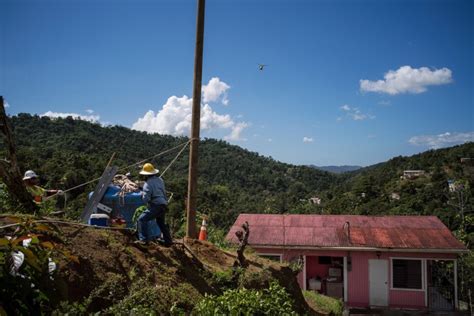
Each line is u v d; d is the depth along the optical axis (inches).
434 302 706.2
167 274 239.6
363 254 715.4
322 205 2020.2
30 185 283.0
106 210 283.1
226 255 362.6
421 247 681.6
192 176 366.9
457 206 1477.6
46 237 197.6
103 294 192.9
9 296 139.2
